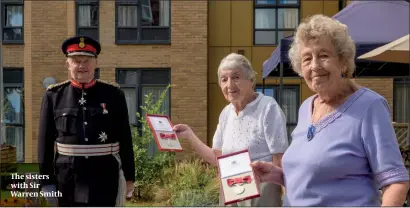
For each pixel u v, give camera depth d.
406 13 7.08
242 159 2.56
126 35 8.65
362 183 2.00
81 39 3.40
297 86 9.09
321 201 2.03
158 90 8.59
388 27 6.93
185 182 6.20
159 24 8.70
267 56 9.23
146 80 8.61
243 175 2.49
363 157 2.00
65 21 8.56
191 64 8.63
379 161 1.94
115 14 8.62
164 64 8.62
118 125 3.51
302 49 2.14
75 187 3.34
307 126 2.17
